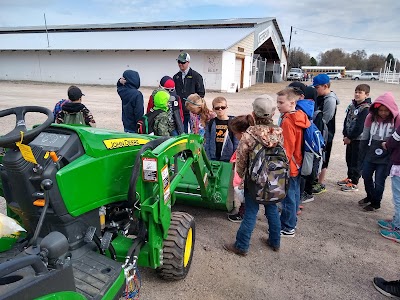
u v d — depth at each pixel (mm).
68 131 2463
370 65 92812
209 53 25125
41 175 2184
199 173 3926
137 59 27797
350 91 27812
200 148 3838
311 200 5336
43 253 1799
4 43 33500
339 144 9125
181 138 3221
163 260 3035
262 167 3336
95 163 2486
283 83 39781
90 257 2484
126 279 2455
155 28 35188
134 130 5438
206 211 4875
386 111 4418
